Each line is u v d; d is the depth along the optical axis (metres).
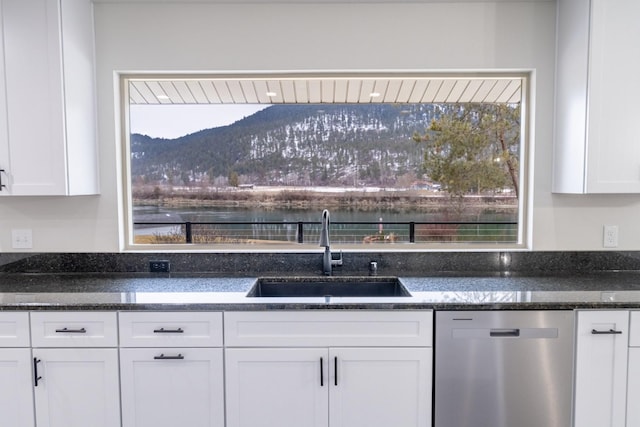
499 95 2.43
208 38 2.24
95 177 2.24
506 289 1.89
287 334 1.71
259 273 2.28
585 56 1.99
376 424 1.73
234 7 2.23
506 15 2.23
